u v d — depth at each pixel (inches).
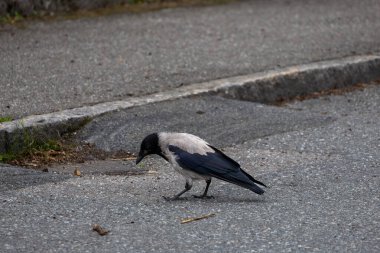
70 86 618.2
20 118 534.3
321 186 454.9
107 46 743.1
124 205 415.8
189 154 425.4
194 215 402.0
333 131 571.5
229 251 355.3
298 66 698.2
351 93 695.7
